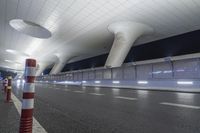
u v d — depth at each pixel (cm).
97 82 2834
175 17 2255
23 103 243
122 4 1920
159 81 1697
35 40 3866
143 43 3688
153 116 456
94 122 404
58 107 638
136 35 2750
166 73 1789
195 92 1333
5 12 2358
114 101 789
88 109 588
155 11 2077
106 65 2900
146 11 2078
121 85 2242
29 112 243
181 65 1645
